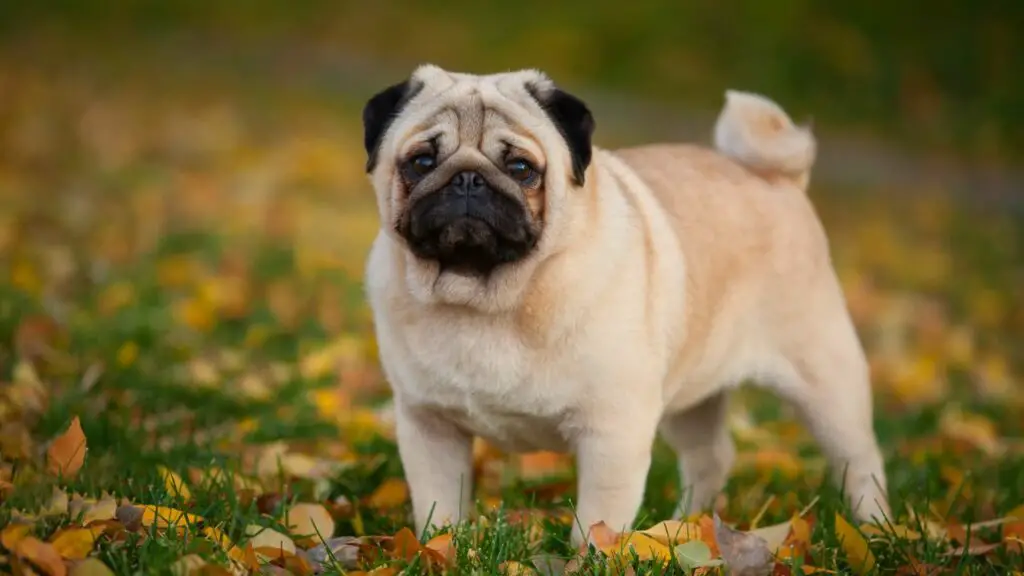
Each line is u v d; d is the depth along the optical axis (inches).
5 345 446.9
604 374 293.3
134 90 1210.0
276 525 299.9
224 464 343.3
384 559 282.8
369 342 515.2
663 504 370.6
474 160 288.7
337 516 333.1
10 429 344.8
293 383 452.1
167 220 713.6
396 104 312.2
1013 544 323.0
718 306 335.3
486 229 283.1
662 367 309.0
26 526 256.5
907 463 416.2
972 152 1227.2
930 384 547.8
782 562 295.6
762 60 1376.7
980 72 1342.3
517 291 289.0
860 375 358.3
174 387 429.1
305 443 398.0
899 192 1069.8
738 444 448.1
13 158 860.6
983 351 637.3
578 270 291.4
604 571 278.1
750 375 353.1
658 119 1246.3
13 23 1515.7
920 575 299.9
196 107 1154.0
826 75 1349.7
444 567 278.4
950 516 354.9
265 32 1582.2
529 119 296.0
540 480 378.3
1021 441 465.1
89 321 495.5
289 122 1127.6
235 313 542.3
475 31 1525.6
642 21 1459.2
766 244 346.9
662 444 449.7
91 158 890.1
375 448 390.6
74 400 397.7
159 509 287.6
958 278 801.6
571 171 293.7
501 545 293.1
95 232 663.8
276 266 621.9
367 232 745.0
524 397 295.1
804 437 464.8
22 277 530.6
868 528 335.0
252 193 821.2
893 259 831.1
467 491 320.2
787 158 360.2
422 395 303.3
